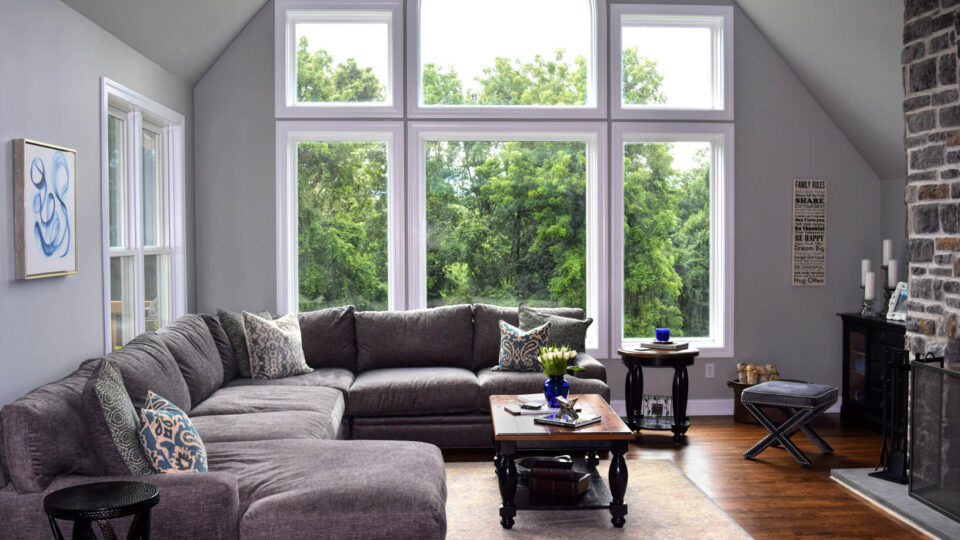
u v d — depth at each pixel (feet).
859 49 16.93
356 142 19.45
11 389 10.12
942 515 11.69
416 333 17.79
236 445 10.89
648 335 19.85
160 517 8.30
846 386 19.29
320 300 19.47
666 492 13.37
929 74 12.94
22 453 8.22
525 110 19.20
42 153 10.71
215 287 18.97
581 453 15.71
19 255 10.17
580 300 19.79
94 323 12.61
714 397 19.80
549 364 13.09
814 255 19.79
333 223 19.47
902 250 18.99
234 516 8.57
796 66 19.30
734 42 19.56
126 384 10.61
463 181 19.67
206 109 18.76
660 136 19.58
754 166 19.72
